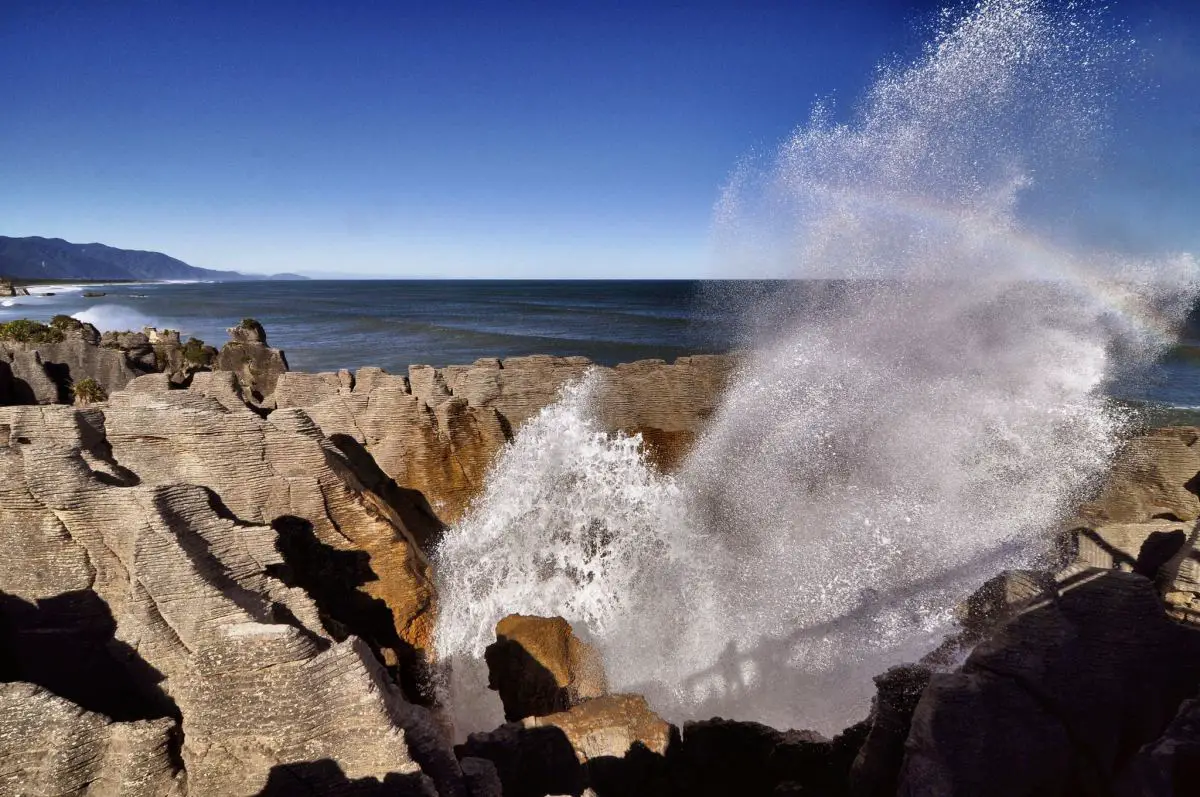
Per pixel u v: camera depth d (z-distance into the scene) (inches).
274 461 415.2
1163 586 344.5
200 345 1247.5
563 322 4330.7
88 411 401.4
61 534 321.4
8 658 319.9
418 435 574.2
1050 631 271.6
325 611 397.1
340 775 250.8
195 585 306.3
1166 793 231.1
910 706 312.2
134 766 243.4
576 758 346.6
